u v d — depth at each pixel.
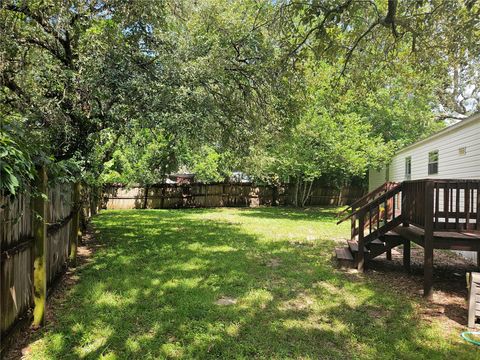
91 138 5.93
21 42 5.20
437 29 5.19
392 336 3.16
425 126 18.22
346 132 13.39
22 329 2.99
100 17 5.52
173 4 6.22
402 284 4.81
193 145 8.68
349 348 2.93
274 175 17.12
